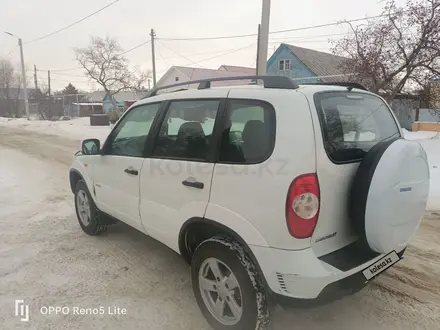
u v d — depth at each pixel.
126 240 4.18
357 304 2.84
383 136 2.70
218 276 2.43
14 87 50.50
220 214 2.31
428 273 3.31
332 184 2.08
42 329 2.56
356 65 13.00
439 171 7.55
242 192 2.17
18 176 8.09
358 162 2.25
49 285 3.16
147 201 3.04
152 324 2.61
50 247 3.98
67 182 7.44
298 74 29.50
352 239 2.30
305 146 1.99
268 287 2.14
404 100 14.44
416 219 2.38
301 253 2.01
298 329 2.54
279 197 1.99
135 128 3.28
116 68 37.34
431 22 11.49
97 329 2.56
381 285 3.11
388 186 2.06
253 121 2.23
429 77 12.20
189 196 2.55
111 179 3.59
